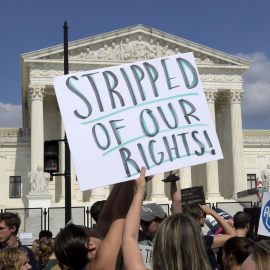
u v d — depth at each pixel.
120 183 9.69
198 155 9.64
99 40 85.88
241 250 10.38
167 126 9.67
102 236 9.47
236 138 87.19
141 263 7.00
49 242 15.63
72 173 85.12
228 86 88.44
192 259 6.88
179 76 10.00
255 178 98.38
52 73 83.69
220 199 84.19
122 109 9.62
